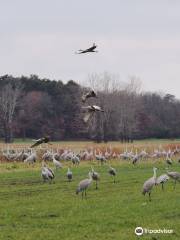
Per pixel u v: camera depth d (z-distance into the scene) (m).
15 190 42.94
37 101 149.12
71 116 146.62
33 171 59.09
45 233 26.56
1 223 29.28
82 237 25.62
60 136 146.62
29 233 26.67
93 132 138.38
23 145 112.44
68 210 32.81
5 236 26.05
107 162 73.69
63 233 26.53
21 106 147.12
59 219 30.05
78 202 35.91
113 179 50.31
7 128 136.88
